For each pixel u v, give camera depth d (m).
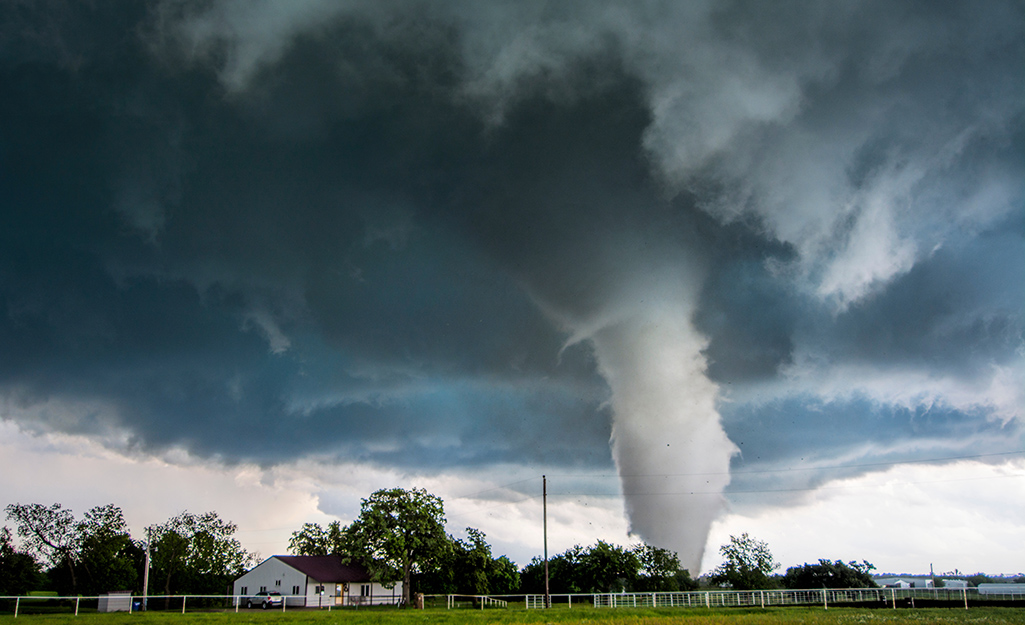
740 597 62.41
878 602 59.44
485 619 43.50
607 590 87.50
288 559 98.38
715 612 49.28
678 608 56.50
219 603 89.12
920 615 43.75
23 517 92.69
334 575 95.12
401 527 83.12
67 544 94.06
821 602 60.38
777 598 61.56
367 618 45.47
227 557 104.50
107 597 73.44
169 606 84.44
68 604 79.25
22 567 92.62
